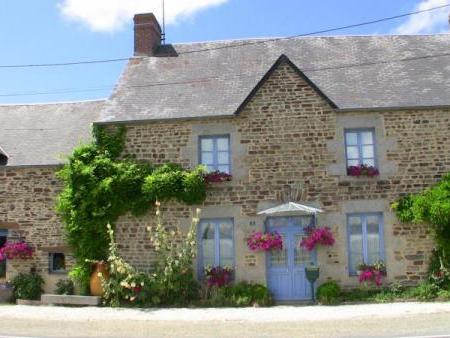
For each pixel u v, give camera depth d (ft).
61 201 48.47
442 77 51.47
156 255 46.98
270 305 44.68
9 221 50.57
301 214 47.01
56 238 49.78
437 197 44.39
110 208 47.50
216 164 48.42
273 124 48.01
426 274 45.34
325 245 46.16
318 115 47.85
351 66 54.19
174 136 48.78
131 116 49.65
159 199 47.29
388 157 47.11
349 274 46.09
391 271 45.62
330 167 47.11
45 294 48.21
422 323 33.24
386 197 46.60
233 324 34.91
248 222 47.01
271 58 56.39
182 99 51.55
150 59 58.29
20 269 50.01
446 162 46.83
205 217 47.37
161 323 35.78
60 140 54.39
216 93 51.88
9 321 37.11
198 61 57.31
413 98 48.55
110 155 48.93
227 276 46.14
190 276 45.96
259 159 47.60
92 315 39.34
